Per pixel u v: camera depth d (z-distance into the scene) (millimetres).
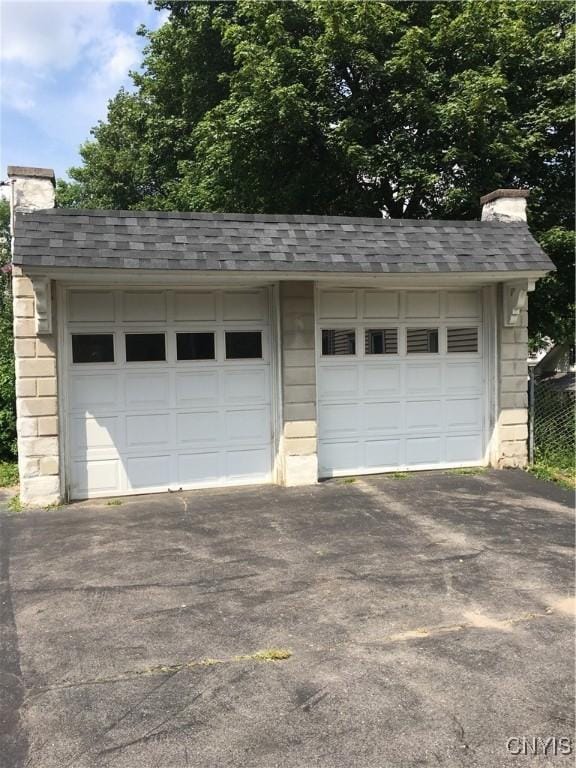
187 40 15383
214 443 7879
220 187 13922
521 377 8758
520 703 3152
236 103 12602
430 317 8609
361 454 8422
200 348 7801
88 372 7430
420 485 7875
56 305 7102
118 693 3268
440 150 11695
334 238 7496
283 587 4695
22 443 7055
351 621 4098
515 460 8781
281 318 7777
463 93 11023
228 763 2719
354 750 2801
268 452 8078
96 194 22922
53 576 4984
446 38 11633
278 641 3828
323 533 6020
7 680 3414
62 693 3273
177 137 17938
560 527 6168
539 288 11961
